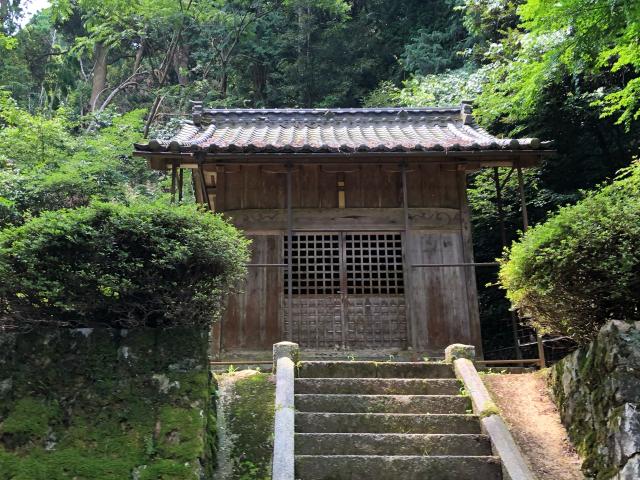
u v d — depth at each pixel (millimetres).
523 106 11367
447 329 8414
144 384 4367
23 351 4391
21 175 10398
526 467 4262
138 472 3910
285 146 7844
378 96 19031
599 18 6102
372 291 8602
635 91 7418
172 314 4621
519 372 7762
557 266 4535
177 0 19453
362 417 4863
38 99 20594
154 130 17484
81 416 4184
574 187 13125
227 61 21656
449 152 7895
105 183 11602
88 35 22406
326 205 8844
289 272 7801
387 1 22938
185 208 4785
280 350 5680
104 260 4363
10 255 4250
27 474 3846
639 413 3980
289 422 4641
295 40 22156
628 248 4285
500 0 15383
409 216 8836
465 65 17500
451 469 4344
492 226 12547
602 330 4555
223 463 4316
